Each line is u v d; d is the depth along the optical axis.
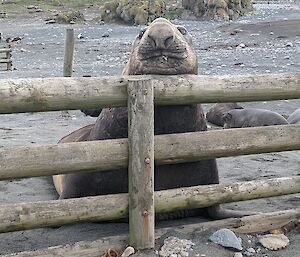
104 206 4.25
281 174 7.20
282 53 22.33
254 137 4.67
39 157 4.03
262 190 4.79
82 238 4.87
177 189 4.51
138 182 4.26
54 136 9.41
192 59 4.66
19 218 4.03
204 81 4.47
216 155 4.57
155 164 4.44
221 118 11.29
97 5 54.22
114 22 39.66
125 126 4.80
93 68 19.69
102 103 4.17
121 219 5.12
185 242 4.48
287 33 29.39
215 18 38.53
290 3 60.03
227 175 7.13
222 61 20.50
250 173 7.24
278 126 4.79
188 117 4.75
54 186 6.77
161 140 4.39
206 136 4.52
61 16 40.44
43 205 4.10
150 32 4.51
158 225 5.12
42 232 5.03
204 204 4.60
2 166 3.95
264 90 4.64
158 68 4.47
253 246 4.59
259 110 10.36
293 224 4.95
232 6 40.41
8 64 19.81
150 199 4.31
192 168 5.01
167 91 4.35
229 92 4.54
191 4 40.22
